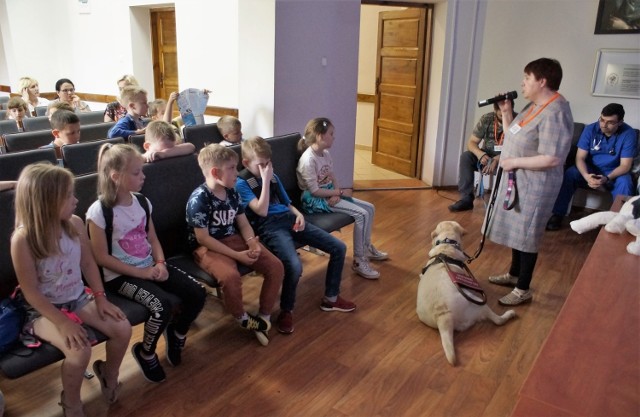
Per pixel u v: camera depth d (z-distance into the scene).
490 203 2.80
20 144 3.10
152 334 1.93
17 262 1.59
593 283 1.62
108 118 4.45
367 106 6.83
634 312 1.44
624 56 4.20
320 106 4.20
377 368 2.21
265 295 2.35
